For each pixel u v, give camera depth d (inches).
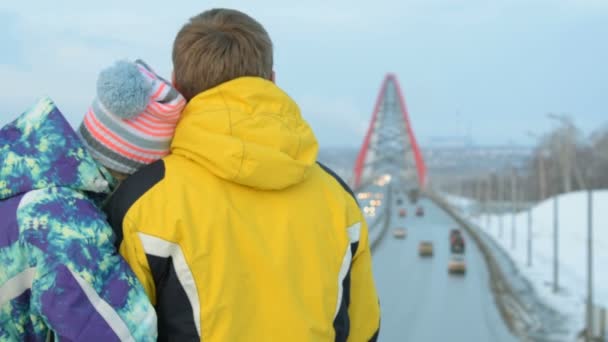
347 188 85.3
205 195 71.0
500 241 2623.0
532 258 2151.8
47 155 68.6
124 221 68.8
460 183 6082.7
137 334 64.9
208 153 70.9
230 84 74.9
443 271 1779.0
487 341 1054.4
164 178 71.4
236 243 70.9
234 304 68.5
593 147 3956.7
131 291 65.9
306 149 76.9
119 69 71.9
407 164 7239.2
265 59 80.1
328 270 74.8
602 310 1072.8
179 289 67.6
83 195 69.4
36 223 64.9
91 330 63.4
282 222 74.0
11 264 64.9
